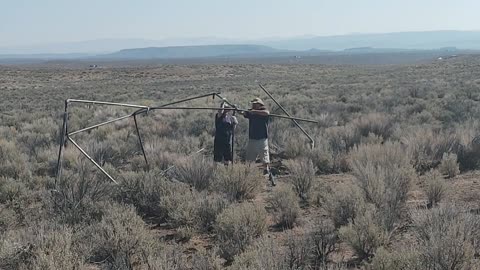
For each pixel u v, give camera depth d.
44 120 27.92
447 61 123.06
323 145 16.09
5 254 6.77
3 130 23.91
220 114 14.25
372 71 100.62
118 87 78.50
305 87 57.22
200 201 9.44
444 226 6.79
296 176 11.25
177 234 8.60
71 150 16.50
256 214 8.24
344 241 7.54
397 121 22.23
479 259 6.34
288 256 6.41
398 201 9.01
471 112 23.88
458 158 13.79
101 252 7.34
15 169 14.38
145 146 17.50
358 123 19.75
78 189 10.27
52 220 8.69
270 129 20.11
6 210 9.99
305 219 9.05
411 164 12.76
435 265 5.80
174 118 27.67
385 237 7.10
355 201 8.55
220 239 7.70
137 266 7.11
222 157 14.16
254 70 125.62
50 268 6.26
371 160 12.23
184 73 117.81
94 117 29.77
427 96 34.22
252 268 5.71
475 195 10.02
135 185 10.91
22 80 96.38
